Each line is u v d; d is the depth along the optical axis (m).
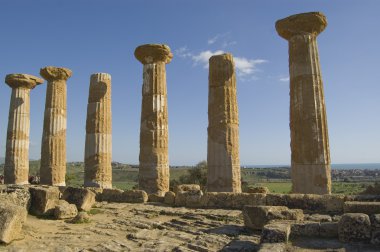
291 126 16.28
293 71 16.41
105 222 14.18
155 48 20.47
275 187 56.78
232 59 18.80
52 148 25.31
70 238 11.24
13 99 27.91
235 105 18.47
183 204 17.23
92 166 22.80
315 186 15.31
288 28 16.64
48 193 15.40
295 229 9.11
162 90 20.56
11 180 26.98
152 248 9.83
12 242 10.39
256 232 11.26
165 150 20.20
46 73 25.75
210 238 10.71
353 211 11.05
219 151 18.02
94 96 23.45
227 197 16.11
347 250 7.81
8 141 27.52
